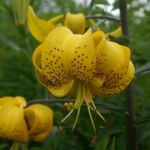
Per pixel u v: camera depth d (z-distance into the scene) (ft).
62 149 1.41
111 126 1.36
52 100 1.12
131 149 1.13
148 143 1.42
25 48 2.19
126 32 1.12
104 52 0.86
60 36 0.88
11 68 1.62
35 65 0.90
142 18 2.23
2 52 2.09
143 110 1.42
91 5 1.23
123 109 1.11
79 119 1.46
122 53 0.88
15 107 1.08
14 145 1.14
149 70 1.10
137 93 1.47
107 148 1.34
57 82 0.94
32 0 1.60
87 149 1.32
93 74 0.88
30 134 1.10
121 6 1.12
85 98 1.00
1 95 1.84
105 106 1.10
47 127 1.11
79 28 1.22
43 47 0.88
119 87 0.94
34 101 1.13
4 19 2.17
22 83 1.98
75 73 0.89
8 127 1.06
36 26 1.18
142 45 1.48
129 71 0.90
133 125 1.09
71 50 0.86
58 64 0.88
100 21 0.99
